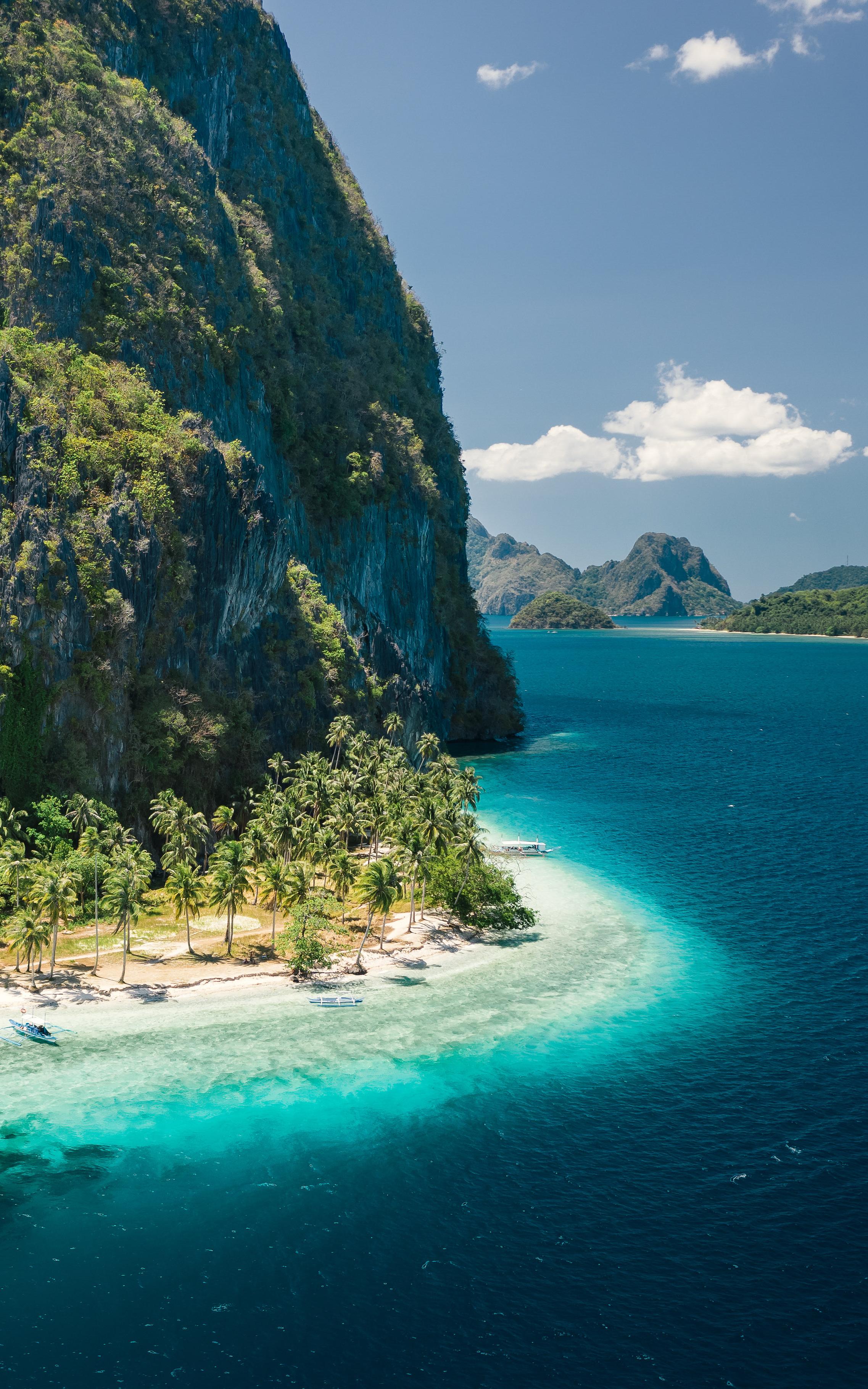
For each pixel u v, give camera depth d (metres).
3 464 118.50
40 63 155.50
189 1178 66.12
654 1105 75.25
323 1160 68.31
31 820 110.12
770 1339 53.03
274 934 105.12
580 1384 50.19
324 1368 51.06
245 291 177.25
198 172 173.00
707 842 149.62
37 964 97.00
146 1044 83.69
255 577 146.50
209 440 145.62
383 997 93.62
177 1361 51.38
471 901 114.38
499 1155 68.88
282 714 150.50
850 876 132.62
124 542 123.81
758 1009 91.56
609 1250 59.66
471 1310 55.03
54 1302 55.16
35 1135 70.50
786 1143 70.06
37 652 112.19
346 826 122.56
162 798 117.38
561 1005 92.31
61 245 142.25
